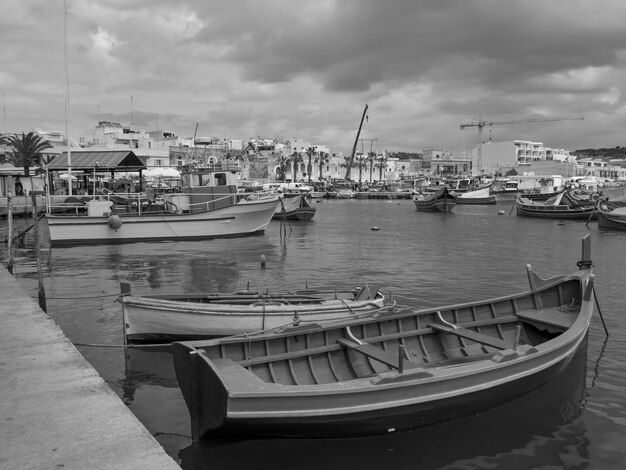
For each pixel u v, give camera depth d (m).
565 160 187.12
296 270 23.31
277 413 6.30
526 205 63.41
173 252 28.70
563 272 23.02
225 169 36.25
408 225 51.66
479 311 10.94
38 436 5.20
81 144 99.69
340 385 6.73
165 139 124.88
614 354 11.20
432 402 7.18
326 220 58.62
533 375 8.39
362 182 161.00
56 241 30.03
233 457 6.87
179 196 33.62
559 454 7.14
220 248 30.61
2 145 77.81
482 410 7.93
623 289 18.64
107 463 4.66
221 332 11.42
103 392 6.38
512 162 187.38
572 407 8.56
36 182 60.03
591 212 52.31
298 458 6.87
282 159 147.88
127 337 11.27
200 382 6.75
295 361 8.39
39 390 6.43
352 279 21.05
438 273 22.56
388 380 6.91
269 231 44.31
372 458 7.04
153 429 7.75
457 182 122.44
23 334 8.96
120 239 31.28
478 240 37.19
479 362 7.94
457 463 6.91
